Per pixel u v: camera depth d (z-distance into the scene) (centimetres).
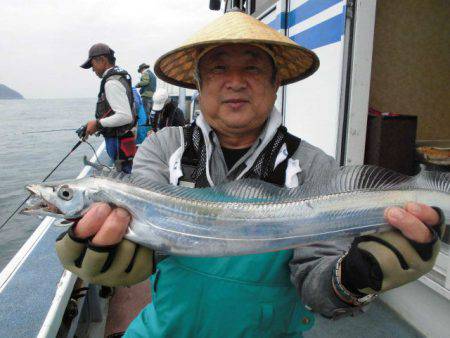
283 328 76
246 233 71
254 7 254
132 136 236
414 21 207
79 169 601
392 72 209
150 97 578
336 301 65
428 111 215
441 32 210
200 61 77
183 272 74
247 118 75
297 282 70
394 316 144
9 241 389
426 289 132
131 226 70
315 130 169
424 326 134
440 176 76
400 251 58
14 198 479
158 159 83
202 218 71
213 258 72
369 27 139
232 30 71
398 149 165
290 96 200
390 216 60
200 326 74
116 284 66
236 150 82
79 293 135
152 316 80
